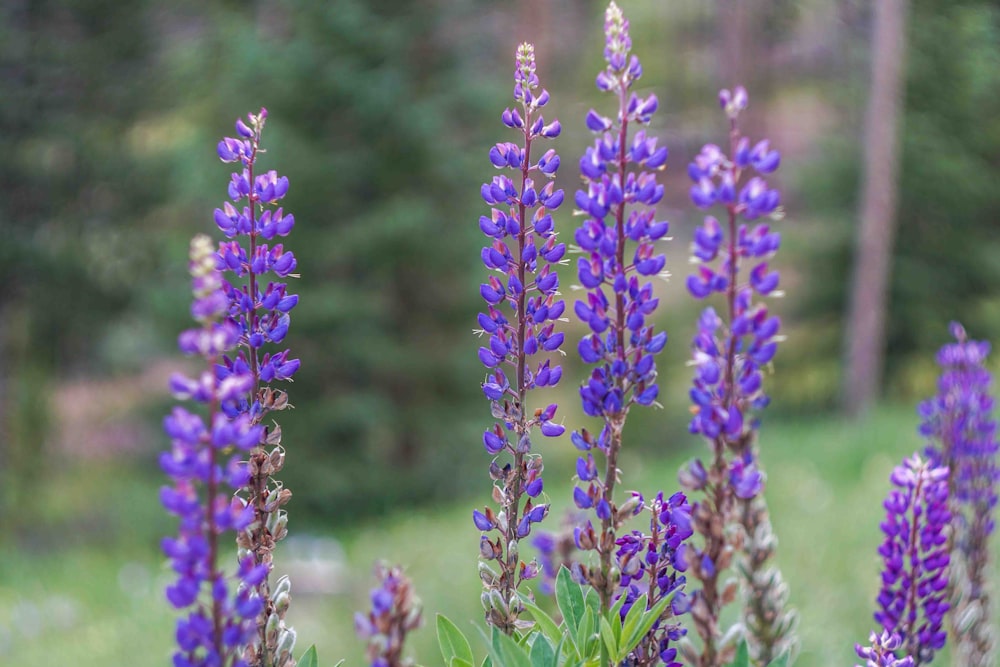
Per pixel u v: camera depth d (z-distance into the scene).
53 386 15.61
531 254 1.86
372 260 13.15
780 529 6.97
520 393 1.88
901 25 13.48
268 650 1.69
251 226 1.78
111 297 14.73
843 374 14.61
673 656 1.72
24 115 14.37
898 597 2.06
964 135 16.08
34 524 13.69
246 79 13.12
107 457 15.81
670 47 23.58
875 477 8.48
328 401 12.98
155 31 15.21
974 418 2.73
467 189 13.69
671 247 18.98
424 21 13.33
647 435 13.76
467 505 11.04
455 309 13.70
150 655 6.84
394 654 1.32
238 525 1.28
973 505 2.72
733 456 1.52
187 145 13.76
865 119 15.92
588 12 21.30
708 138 23.36
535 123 1.86
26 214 14.53
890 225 14.56
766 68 22.58
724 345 1.40
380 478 12.96
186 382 1.26
